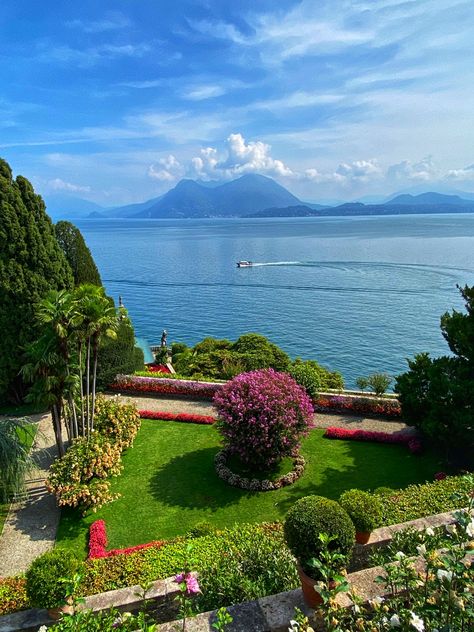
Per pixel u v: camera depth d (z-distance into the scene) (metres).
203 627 6.97
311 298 76.69
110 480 18.75
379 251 137.62
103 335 20.17
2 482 15.47
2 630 8.98
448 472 19.09
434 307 68.19
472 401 17.83
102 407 22.45
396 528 10.64
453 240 169.00
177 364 37.81
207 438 22.52
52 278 26.41
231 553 10.42
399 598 6.17
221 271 107.62
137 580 10.27
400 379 21.45
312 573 7.06
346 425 24.08
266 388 19.05
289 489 18.06
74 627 6.20
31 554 14.66
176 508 16.88
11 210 24.61
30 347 18.19
